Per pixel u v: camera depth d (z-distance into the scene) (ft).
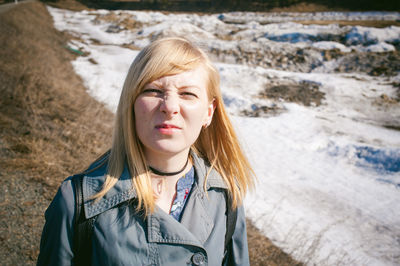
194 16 125.80
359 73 61.57
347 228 18.63
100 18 112.57
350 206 21.39
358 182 25.27
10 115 21.63
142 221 2.67
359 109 44.62
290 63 67.26
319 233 17.37
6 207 12.14
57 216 2.59
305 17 128.98
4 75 29.94
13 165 15.07
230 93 46.57
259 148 30.30
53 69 41.65
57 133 20.22
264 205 19.81
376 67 61.93
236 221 3.38
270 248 14.73
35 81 30.04
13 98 24.84
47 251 2.64
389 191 23.75
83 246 2.61
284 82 53.52
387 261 15.94
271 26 101.04
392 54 66.49
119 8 161.07
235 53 69.10
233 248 3.47
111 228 2.56
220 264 3.02
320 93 49.65
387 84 54.24
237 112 41.42
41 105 24.86
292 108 42.39
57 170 15.42
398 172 26.40
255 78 53.62
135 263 2.54
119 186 2.68
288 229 17.19
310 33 84.12
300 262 14.07
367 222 19.56
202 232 2.89
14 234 10.84
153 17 119.34
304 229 17.56
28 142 17.58
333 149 31.22
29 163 15.47
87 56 63.26
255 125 36.11
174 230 2.64
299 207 20.40
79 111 26.81
